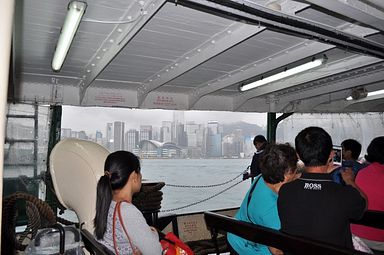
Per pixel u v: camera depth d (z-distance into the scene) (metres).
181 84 7.10
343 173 3.13
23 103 6.18
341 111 9.02
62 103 6.55
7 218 2.25
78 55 4.95
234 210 5.72
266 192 2.28
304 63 5.54
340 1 2.94
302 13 3.75
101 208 2.03
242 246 2.43
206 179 9.63
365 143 8.99
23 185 6.03
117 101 7.07
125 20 3.71
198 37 4.38
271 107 8.74
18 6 3.29
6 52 0.89
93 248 1.87
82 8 2.93
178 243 2.24
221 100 8.34
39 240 2.05
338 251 1.54
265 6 3.19
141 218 2.01
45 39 4.23
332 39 3.86
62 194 2.67
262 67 5.61
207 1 2.97
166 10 3.56
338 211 1.90
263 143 6.48
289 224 2.01
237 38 4.14
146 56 5.12
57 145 2.70
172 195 8.79
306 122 9.13
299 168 2.37
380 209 2.96
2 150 0.89
